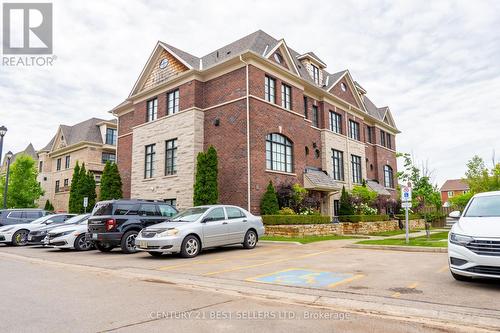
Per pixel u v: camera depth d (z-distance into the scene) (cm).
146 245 1114
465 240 644
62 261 1118
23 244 1767
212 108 2197
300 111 2394
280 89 2239
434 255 1093
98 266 988
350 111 3033
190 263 1006
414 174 1711
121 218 1298
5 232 1731
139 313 511
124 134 2911
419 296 590
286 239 1612
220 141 2114
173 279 771
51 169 4294
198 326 453
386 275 777
